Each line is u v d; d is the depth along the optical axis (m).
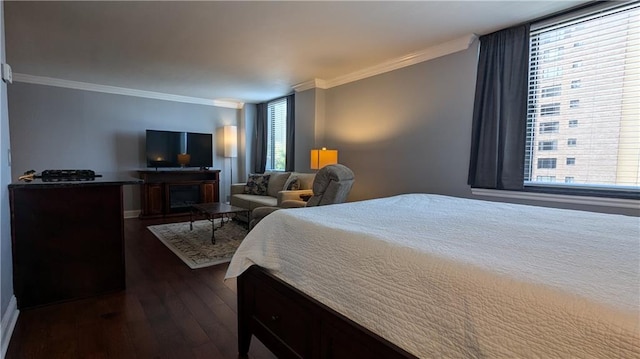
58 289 2.27
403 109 3.62
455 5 2.37
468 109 3.03
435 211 1.74
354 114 4.24
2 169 1.84
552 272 0.83
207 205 4.42
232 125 6.56
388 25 2.73
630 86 2.23
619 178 2.29
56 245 2.26
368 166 4.05
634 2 2.18
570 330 0.65
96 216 2.39
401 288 0.96
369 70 3.96
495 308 0.76
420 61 3.42
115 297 2.38
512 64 2.71
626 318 0.61
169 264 3.10
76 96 4.92
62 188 2.25
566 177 2.54
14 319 1.97
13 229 2.11
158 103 5.68
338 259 1.19
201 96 5.91
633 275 0.81
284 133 5.91
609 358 0.60
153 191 5.34
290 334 1.36
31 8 2.45
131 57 3.62
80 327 1.95
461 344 0.80
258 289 1.56
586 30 2.41
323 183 2.75
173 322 2.02
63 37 3.03
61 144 4.84
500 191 2.84
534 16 2.55
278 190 4.73
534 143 2.71
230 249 3.58
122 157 5.36
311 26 2.75
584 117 2.44
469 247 1.05
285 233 1.49
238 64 3.86
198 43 3.17
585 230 1.30
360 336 1.03
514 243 1.10
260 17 2.59
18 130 4.51
